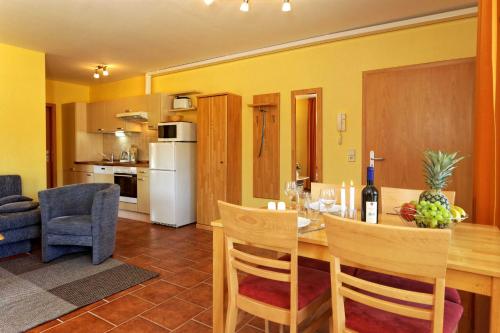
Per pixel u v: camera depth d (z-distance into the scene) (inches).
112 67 213.0
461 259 49.8
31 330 82.4
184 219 192.4
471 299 78.1
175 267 126.3
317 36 154.3
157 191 193.6
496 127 81.1
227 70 191.2
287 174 170.2
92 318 88.7
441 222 57.9
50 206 132.1
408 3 120.3
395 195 87.1
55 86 254.8
